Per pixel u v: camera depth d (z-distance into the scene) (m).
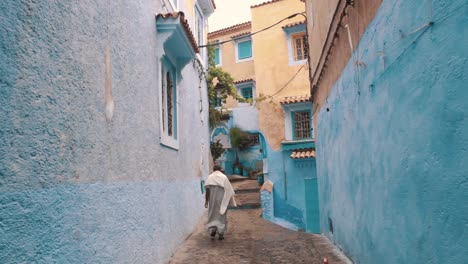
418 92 2.61
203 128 11.14
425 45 2.47
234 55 21.16
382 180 3.56
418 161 2.66
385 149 3.43
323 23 7.05
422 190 2.61
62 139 2.75
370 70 3.87
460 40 2.02
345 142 5.42
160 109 5.78
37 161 2.41
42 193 2.46
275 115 15.16
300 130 14.87
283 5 15.80
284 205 14.11
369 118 3.99
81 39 3.14
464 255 2.06
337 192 6.25
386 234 3.49
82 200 3.04
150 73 5.39
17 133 2.22
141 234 4.55
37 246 2.37
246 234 8.23
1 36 2.11
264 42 15.93
